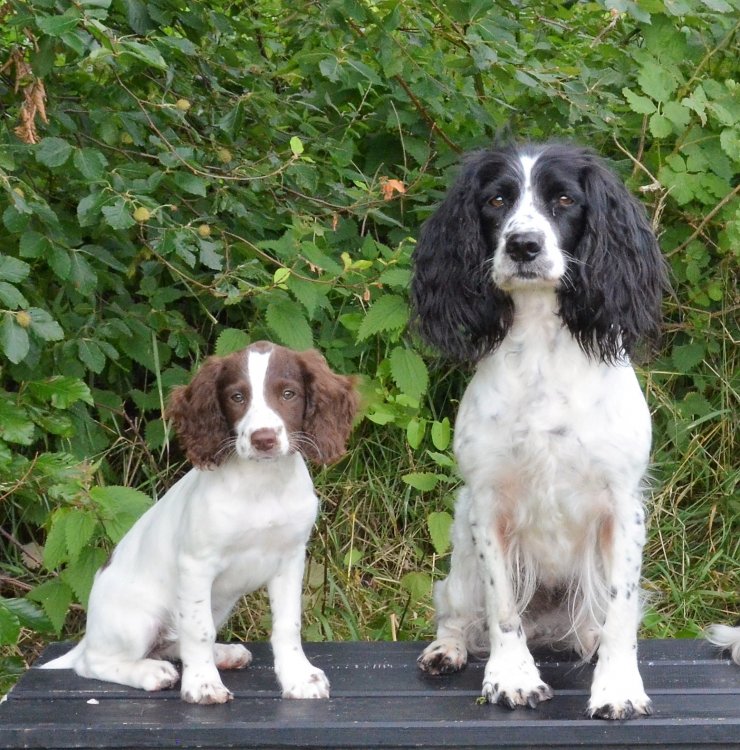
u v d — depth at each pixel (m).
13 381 2.93
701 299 3.09
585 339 2.43
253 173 2.87
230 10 3.07
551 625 2.56
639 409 2.43
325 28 2.92
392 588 2.96
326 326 2.99
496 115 3.08
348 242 3.08
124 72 2.82
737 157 2.93
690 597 2.94
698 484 3.10
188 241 2.70
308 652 2.53
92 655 2.42
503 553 2.45
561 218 2.44
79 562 2.62
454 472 2.92
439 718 2.30
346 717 2.30
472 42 2.90
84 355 2.75
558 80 2.98
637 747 2.29
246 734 2.27
